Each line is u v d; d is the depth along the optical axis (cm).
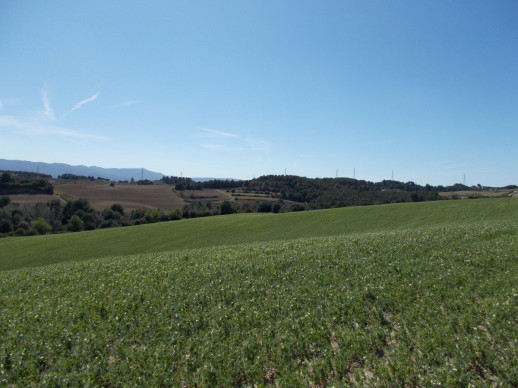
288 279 1547
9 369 937
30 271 2391
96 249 4469
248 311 1185
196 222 6266
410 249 1867
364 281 1385
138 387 798
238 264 1866
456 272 1377
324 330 1001
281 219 6059
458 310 1052
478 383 703
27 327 1199
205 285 1534
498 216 4662
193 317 1173
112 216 8938
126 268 2070
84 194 10194
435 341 880
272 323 1090
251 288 1439
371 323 1045
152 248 4406
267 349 934
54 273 2147
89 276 1941
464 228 2553
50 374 874
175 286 1558
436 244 1941
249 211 10288
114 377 853
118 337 1092
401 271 1484
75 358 962
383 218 5388
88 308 1361
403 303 1131
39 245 4869
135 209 9381
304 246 2286
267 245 2569
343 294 1257
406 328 989
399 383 740
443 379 725
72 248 4581
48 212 8425
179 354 940
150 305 1326
